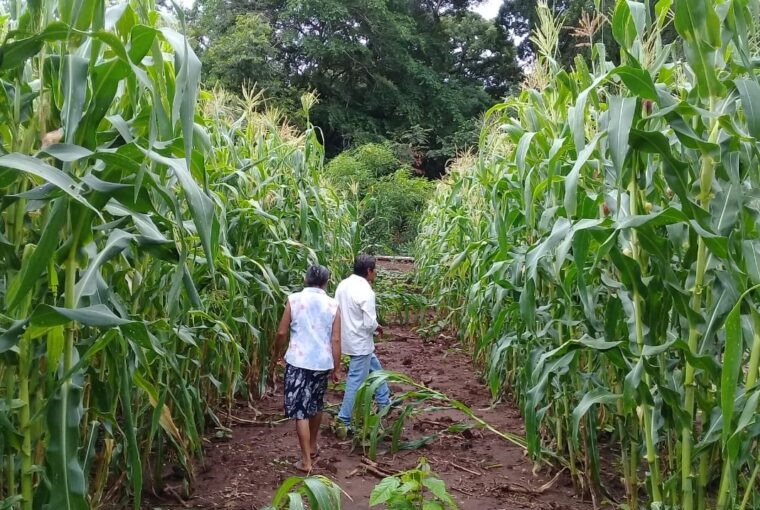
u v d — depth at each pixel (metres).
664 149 2.42
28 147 2.01
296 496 2.34
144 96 2.49
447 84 33.34
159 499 3.81
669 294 2.70
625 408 2.67
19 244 2.08
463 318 7.93
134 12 2.19
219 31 26.94
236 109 7.78
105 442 2.90
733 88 2.53
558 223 2.97
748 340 2.62
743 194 2.53
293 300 4.57
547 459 4.50
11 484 2.12
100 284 2.25
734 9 2.38
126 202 2.03
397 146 25.83
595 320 3.09
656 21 3.04
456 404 4.27
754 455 3.01
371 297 5.12
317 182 7.28
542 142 3.64
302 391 4.42
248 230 5.54
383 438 5.15
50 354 2.00
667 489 2.87
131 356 2.69
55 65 2.01
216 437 5.05
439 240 9.59
